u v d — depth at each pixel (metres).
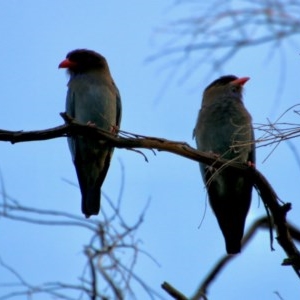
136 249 5.05
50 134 7.83
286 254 8.10
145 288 4.90
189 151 8.30
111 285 4.55
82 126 7.89
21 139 7.84
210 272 7.54
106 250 4.75
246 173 8.38
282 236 8.06
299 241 8.26
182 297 6.47
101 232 4.88
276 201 8.16
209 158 8.38
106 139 7.95
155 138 8.05
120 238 4.94
